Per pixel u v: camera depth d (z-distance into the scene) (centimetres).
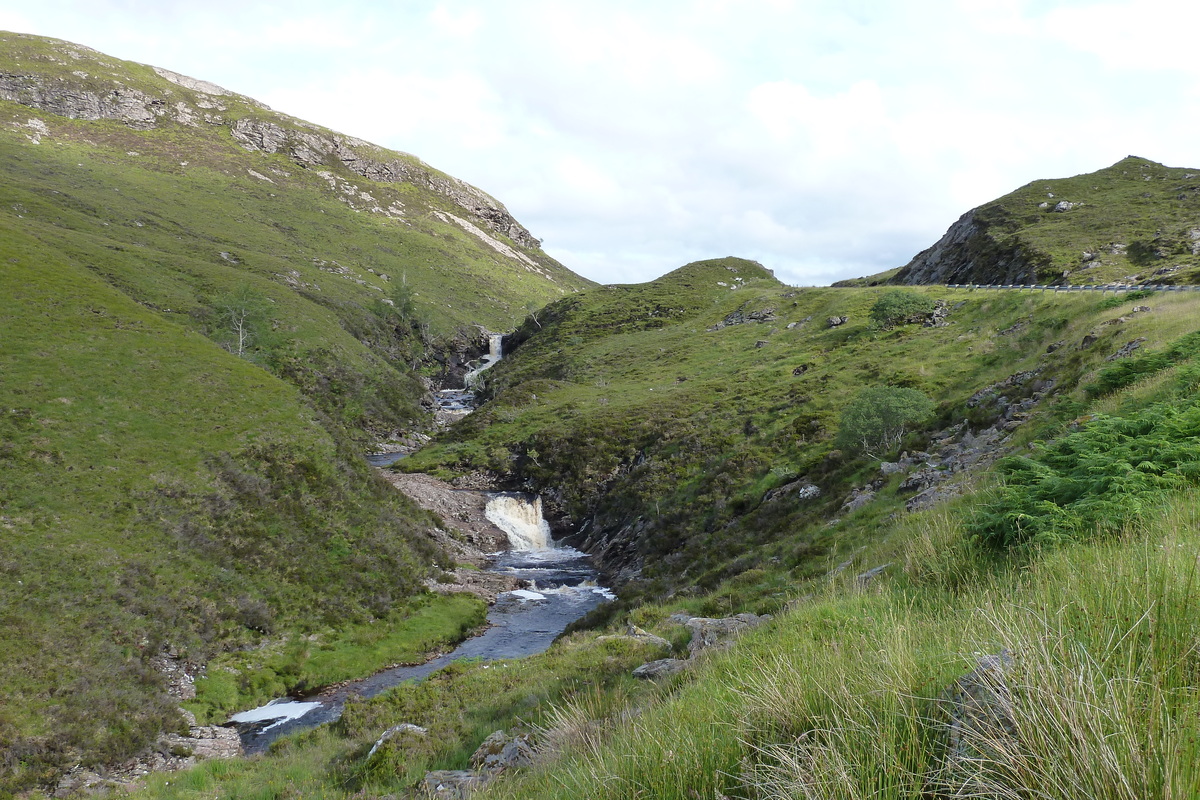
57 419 3509
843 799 353
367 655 3228
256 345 9162
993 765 327
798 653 656
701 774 467
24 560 2673
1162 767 274
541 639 3522
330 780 1464
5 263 4650
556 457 6450
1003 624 460
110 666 2483
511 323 18825
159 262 10719
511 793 741
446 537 5072
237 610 3130
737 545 3200
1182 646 373
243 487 3816
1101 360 2483
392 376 10900
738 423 5478
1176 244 6197
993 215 9450
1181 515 753
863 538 1956
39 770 2006
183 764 2270
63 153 17638
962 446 2659
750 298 12081
